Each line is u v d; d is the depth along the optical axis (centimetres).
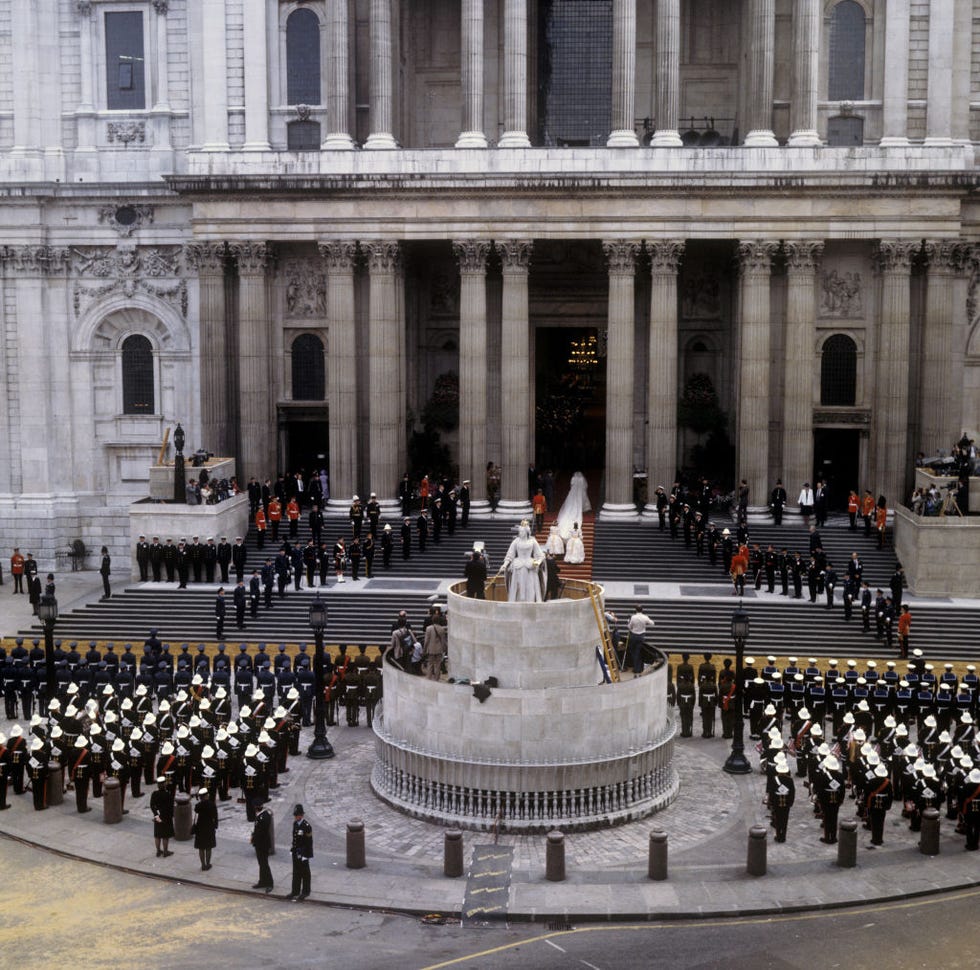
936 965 2603
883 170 6106
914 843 3325
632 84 6294
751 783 3794
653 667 3653
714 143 6938
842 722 3941
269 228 6438
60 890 3022
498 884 3023
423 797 3494
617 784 3450
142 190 6756
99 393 6975
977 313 6519
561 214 6288
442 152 6353
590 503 6700
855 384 6506
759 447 6328
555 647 3522
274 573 5859
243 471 6606
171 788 3406
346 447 6494
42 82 6831
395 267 6444
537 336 7481
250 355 6531
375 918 2872
